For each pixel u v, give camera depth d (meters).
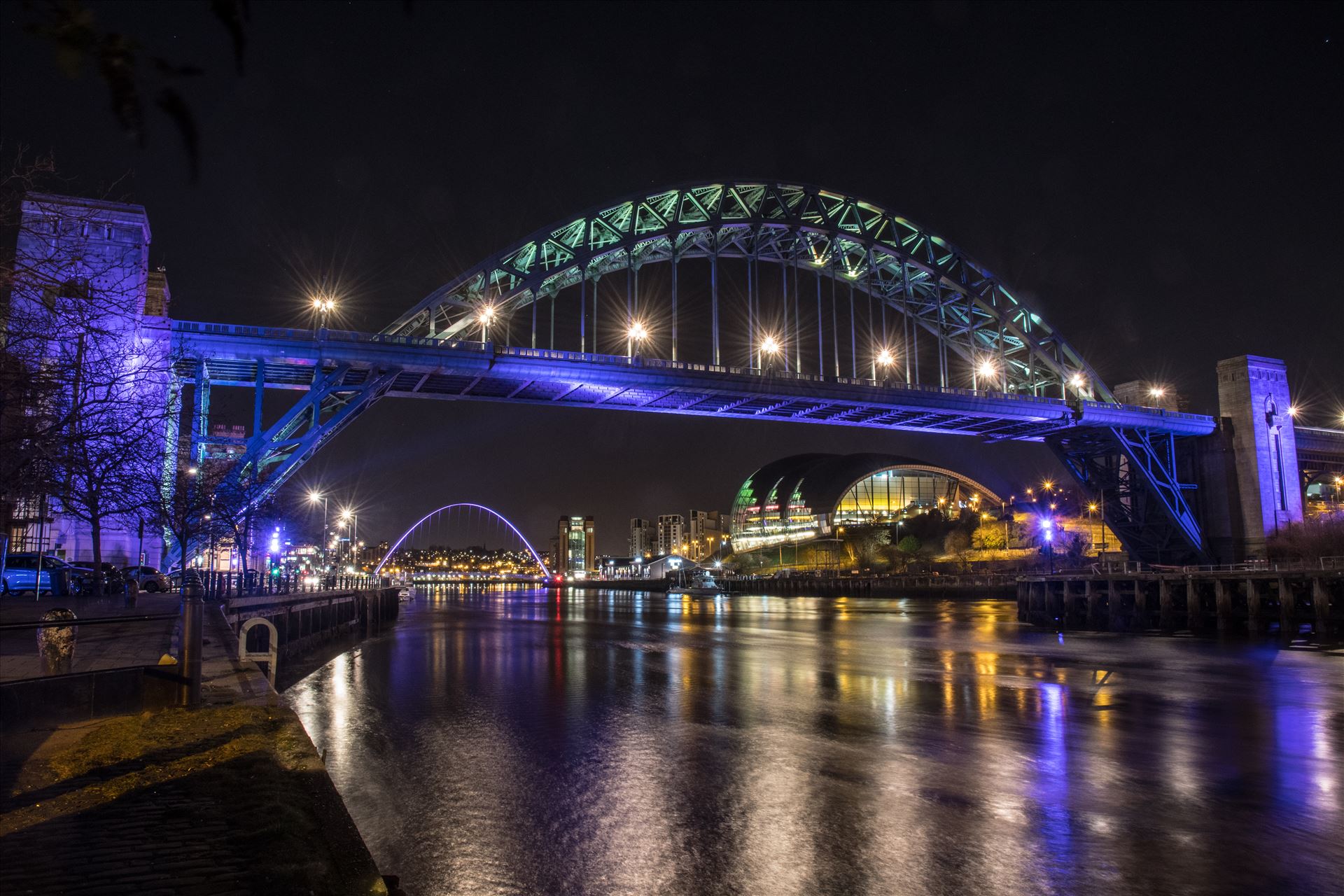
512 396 74.50
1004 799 17.59
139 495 30.09
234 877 6.12
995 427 93.44
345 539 168.50
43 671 13.65
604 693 33.19
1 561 33.91
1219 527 93.69
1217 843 14.84
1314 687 33.28
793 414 85.81
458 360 63.75
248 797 8.01
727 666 43.00
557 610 125.06
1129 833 15.34
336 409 65.25
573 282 76.94
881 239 96.31
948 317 97.94
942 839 15.09
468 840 15.22
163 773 8.80
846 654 49.12
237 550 67.06
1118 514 98.75
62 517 41.56
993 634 63.94
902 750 22.22
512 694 32.94
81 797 8.01
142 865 6.34
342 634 65.12
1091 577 71.94
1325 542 77.88
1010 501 191.75
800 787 18.58
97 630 25.42
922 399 84.25
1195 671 38.94
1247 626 61.69
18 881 6.04
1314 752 21.80
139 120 2.94
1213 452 94.94
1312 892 12.70
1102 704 29.70
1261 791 18.12
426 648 55.03
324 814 7.67
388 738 24.20
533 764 20.89
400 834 15.60
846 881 13.22
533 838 15.30
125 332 27.02
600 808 17.09
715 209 85.19
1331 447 101.31
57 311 12.55
